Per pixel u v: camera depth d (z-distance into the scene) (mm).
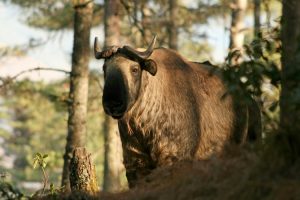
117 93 14023
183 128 14844
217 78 16078
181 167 10766
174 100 14930
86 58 22297
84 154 12453
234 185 9148
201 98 15469
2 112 82688
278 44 10641
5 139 81250
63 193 11805
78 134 22047
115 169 26031
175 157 14672
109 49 14719
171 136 14742
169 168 11133
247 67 9938
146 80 14602
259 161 9094
